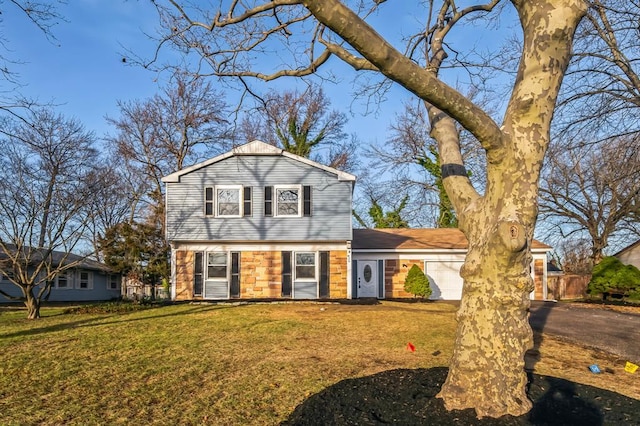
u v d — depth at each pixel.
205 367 7.03
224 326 11.11
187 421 4.79
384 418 4.00
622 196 15.81
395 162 31.44
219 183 19.25
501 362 3.95
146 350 8.32
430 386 4.64
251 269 19.28
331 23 3.13
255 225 19.11
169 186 19.25
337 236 18.98
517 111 3.96
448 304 17.42
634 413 4.01
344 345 8.70
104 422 4.79
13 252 15.09
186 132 26.83
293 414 4.58
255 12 5.16
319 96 31.41
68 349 8.43
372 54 3.24
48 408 5.23
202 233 19.05
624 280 19.58
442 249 21.34
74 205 14.09
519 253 3.79
